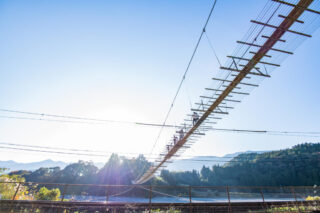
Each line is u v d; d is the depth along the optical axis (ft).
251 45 34.17
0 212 36.96
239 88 45.37
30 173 450.30
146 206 42.29
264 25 31.14
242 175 467.52
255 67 37.70
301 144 439.22
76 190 236.02
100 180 415.23
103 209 40.34
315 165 354.13
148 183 367.66
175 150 92.94
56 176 446.19
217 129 52.95
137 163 428.56
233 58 36.65
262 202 50.19
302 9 28.19
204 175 577.84
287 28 30.73
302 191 69.46
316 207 52.24
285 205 51.67
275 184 382.01
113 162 449.06
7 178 72.84
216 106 54.65
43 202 39.60
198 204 43.88
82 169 490.08
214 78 43.01
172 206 42.68
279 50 33.86
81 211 39.45
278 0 27.58
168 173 501.97
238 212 45.75
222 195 220.64
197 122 65.87
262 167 458.09
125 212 40.75
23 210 38.09
